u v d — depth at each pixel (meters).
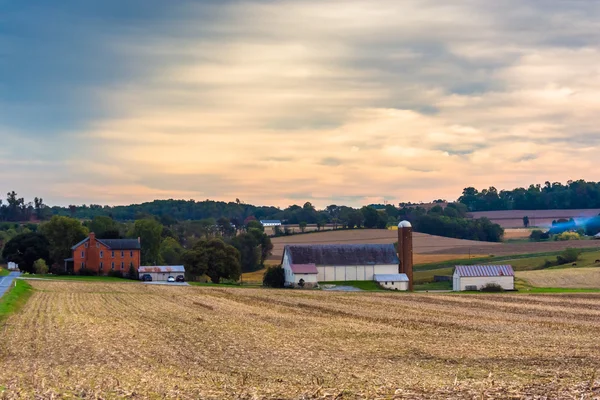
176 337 59.50
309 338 60.59
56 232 199.62
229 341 57.53
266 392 37.72
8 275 159.88
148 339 58.19
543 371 45.09
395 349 54.91
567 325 74.38
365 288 161.25
